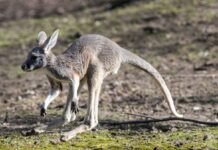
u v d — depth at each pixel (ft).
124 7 252.01
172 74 162.61
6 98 146.00
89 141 92.99
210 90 138.10
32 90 155.22
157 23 221.66
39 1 309.63
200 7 232.32
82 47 98.68
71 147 90.12
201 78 154.81
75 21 250.57
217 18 218.18
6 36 242.78
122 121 105.40
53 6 293.84
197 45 194.80
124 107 122.72
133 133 98.37
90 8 271.69
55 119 104.73
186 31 209.05
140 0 255.50
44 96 145.07
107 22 235.20
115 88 148.05
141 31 216.95
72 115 98.43
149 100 130.21
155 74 104.73
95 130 99.86
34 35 240.32
